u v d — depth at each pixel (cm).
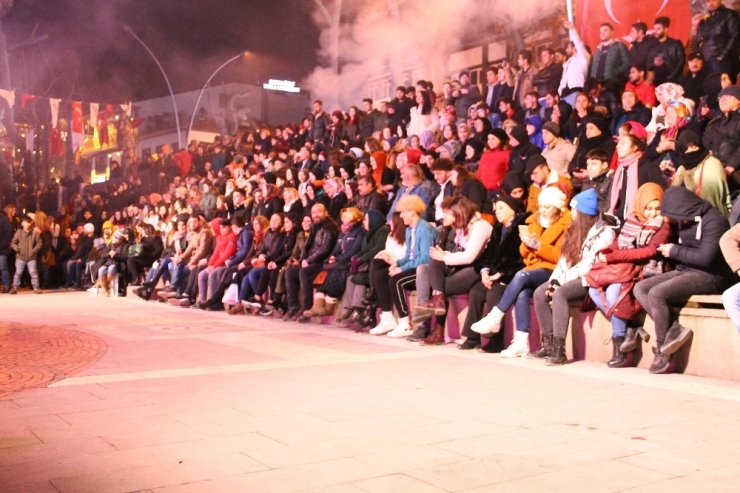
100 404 525
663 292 638
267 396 553
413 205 916
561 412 498
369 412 498
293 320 1139
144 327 1038
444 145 1235
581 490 339
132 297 1644
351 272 1022
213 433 442
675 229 674
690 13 1248
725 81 946
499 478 357
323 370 671
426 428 454
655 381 613
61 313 1263
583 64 1204
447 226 902
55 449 409
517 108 1295
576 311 743
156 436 436
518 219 798
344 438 430
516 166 1017
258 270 1223
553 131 1004
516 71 1399
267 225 1305
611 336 702
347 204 1196
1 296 1744
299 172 1445
